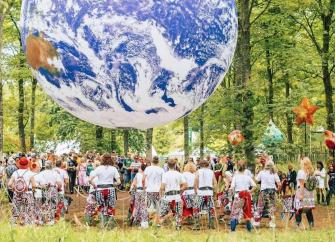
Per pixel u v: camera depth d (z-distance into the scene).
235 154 19.86
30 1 11.74
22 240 5.87
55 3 11.21
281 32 23.47
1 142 22.56
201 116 23.39
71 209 19.02
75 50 10.95
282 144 20.80
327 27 25.00
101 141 32.59
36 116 39.81
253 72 28.64
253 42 23.30
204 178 13.98
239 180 13.05
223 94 19.80
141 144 43.94
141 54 10.77
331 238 7.63
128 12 10.70
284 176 19.58
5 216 10.47
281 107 20.09
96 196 13.26
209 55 11.29
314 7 24.66
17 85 34.41
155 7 10.75
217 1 11.41
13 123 37.84
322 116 28.88
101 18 10.75
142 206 13.98
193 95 11.47
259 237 7.05
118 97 11.07
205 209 13.92
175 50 10.84
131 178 24.92
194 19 10.95
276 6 22.95
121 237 6.21
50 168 13.98
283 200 15.52
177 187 13.19
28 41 11.68
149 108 11.32
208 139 27.33
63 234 5.98
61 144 40.16
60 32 11.05
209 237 6.55
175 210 13.09
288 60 22.95
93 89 11.11
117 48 10.74
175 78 11.04
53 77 11.45
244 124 19.88
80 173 23.36
